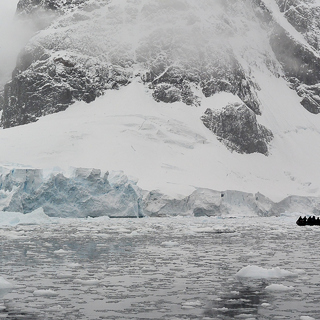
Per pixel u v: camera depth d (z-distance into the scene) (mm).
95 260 66250
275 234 115188
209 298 44031
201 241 94438
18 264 62156
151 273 56281
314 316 38250
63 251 73875
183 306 41125
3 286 47938
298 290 47031
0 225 129750
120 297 44469
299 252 77625
